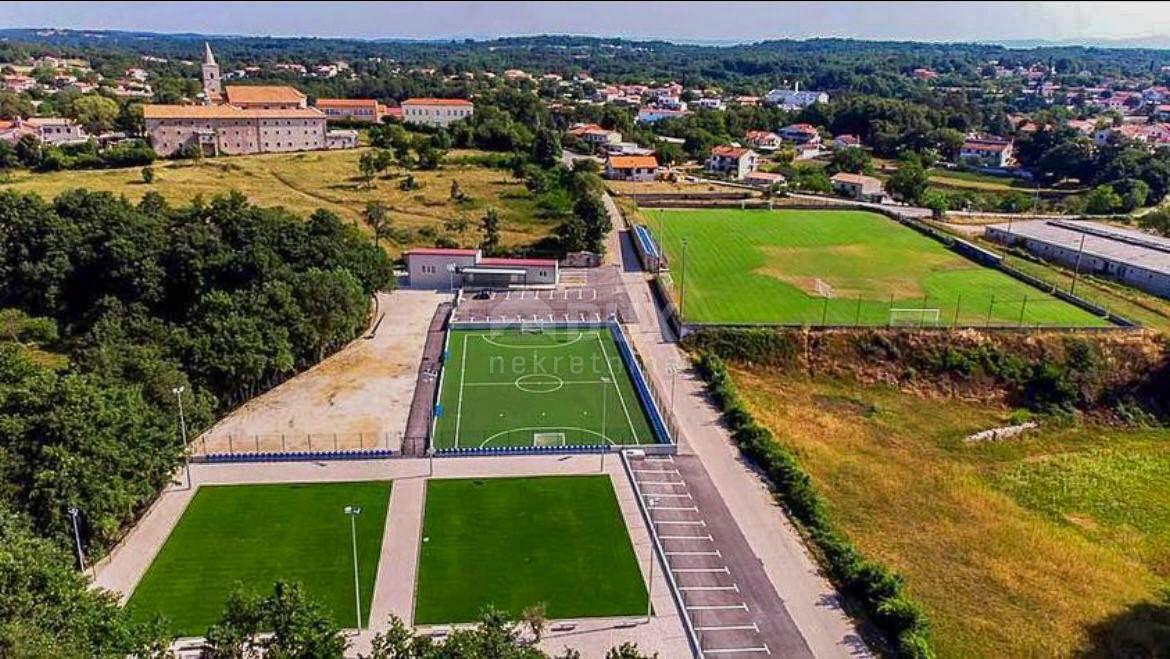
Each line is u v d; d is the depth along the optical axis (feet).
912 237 491.72
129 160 616.80
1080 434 278.67
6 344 289.94
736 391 284.82
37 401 188.14
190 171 594.24
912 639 158.20
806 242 475.31
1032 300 367.66
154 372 230.68
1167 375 302.04
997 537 206.80
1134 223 539.29
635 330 341.41
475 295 386.93
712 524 203.92
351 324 313.94
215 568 183.32
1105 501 231.50
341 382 286.87
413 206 522.06
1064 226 499.51
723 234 492.13
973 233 507.30
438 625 165.89
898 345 317.63
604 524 203.21
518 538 196.65
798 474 221.25
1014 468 250.16
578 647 160.45
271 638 138.72
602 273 421.59
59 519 175.01
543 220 505.25
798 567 187.93
